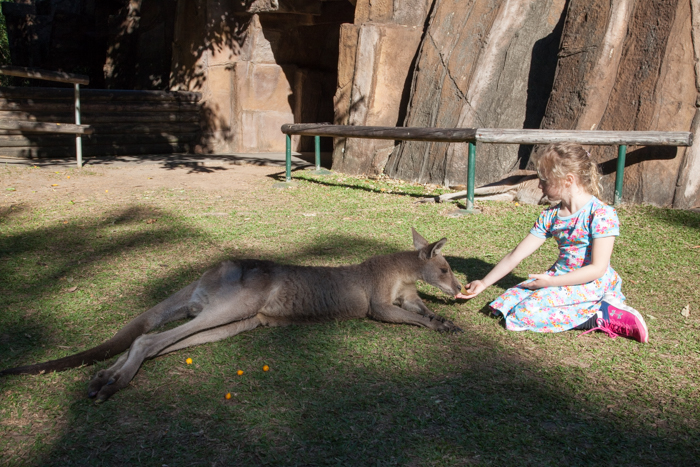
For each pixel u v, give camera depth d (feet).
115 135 47.21
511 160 31.22
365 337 12.92
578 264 13.33
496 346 12.63
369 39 36.86
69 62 68.64
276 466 8.60
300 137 53.67
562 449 9.08
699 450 9.11
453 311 14.64
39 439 9.11
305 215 24.91
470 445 9.13
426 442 9.18
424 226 22.93
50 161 41.50
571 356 12.19
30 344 12.44
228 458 8.75
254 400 10.27
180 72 52.95
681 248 19.86
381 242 20.63
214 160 44.37
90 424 9.52
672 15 25.68
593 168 13.00
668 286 16.38
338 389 10.71
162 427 9.47
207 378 11.05
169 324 13.37
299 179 34.63
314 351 12.19
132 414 9.82
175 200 28.14
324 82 51.98
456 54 33.71
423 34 36.88
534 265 18.28
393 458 8.79
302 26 51.62
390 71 37.32
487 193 28.22
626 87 26.89
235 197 29.04
